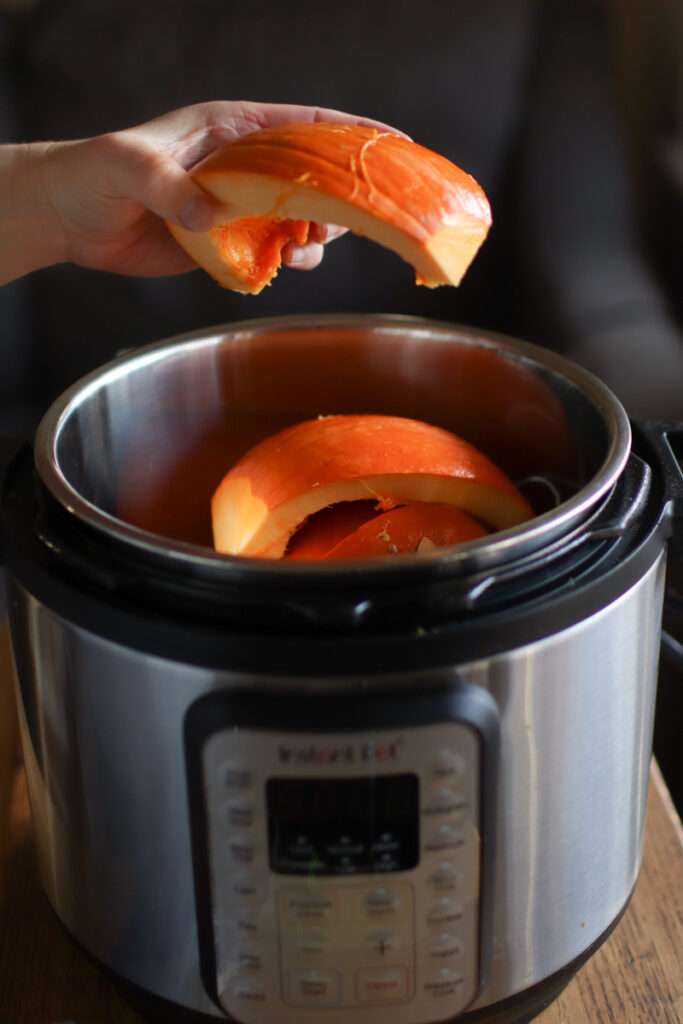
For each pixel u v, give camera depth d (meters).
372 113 1.74
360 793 0.75
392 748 0.74
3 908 0.94
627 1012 0.87
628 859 0.85
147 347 0.94
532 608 0.74
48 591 0.77
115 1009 0.88
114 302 1.71
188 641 0.74
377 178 0.80
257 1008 0.80
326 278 1.76
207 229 0.86
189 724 0.75
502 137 1.78
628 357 1.70
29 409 1.72
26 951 0.91
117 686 0.76
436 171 0.82
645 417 1.58
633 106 1.75
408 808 0.76
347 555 0.85
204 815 0.76
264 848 0.76
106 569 0.76
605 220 1.82
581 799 0.80
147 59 1.65
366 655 0.73
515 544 0.75
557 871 0.80
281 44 1.67
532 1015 0.86
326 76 1.70
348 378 0.99
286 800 0.75
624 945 0.91
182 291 1.72
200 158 0.98
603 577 0.76
